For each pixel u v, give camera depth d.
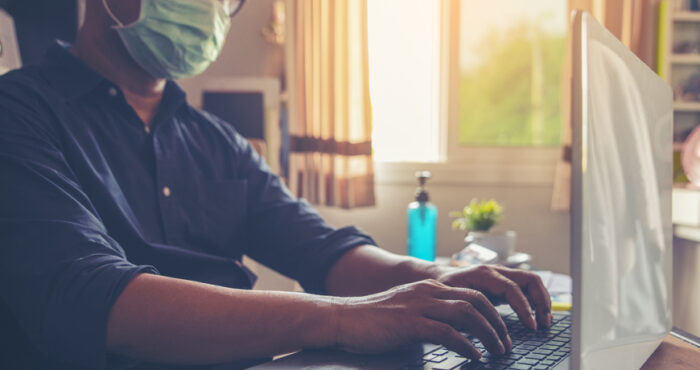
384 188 2.06
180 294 0.51
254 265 1.53
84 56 0.89
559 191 1.91
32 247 0.52
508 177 2.03
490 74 2.06
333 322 0.51
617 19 1.86
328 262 0.83
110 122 0.83
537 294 0.63
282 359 0.49
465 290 0.54
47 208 0.55
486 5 2.04
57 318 0.49
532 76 2.04
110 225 0.74
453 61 2.06
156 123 0.88
